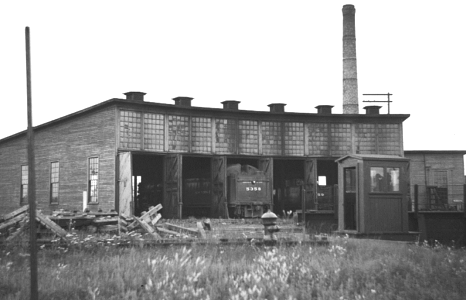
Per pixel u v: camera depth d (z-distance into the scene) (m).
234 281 8.96
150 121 32.16
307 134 36.94
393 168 18.78
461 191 46.69
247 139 35.59
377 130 37.81
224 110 34.53
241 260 11.69
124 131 31.03
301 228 21.91
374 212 18.38
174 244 13.79
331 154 37.19
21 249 12.58
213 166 34.56
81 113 33.00
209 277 9.97
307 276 10.03
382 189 18.56
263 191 34.12
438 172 47.19
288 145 36.53
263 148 35.94
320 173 42.28
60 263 10.97
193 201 37.78
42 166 36.88
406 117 37.88
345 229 19.47
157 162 39.03
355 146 37.50
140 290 9.05
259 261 10.74
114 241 13.51
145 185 41.00
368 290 9.37
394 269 11.13
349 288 9.41
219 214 33.88
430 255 13.08
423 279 10.27
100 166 31.62
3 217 16.27
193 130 33.88
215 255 12.25
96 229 17.42
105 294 8.77
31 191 6.74
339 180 19.75
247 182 33.75
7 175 40.81
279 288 9.13
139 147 31.55
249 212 33.66
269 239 14.40
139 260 11.16
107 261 10.95
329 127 37.34
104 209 30.89
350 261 11.95
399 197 18.78
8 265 10.12
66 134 34.72
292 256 11.59
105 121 31.47
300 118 36.84
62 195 34.78
